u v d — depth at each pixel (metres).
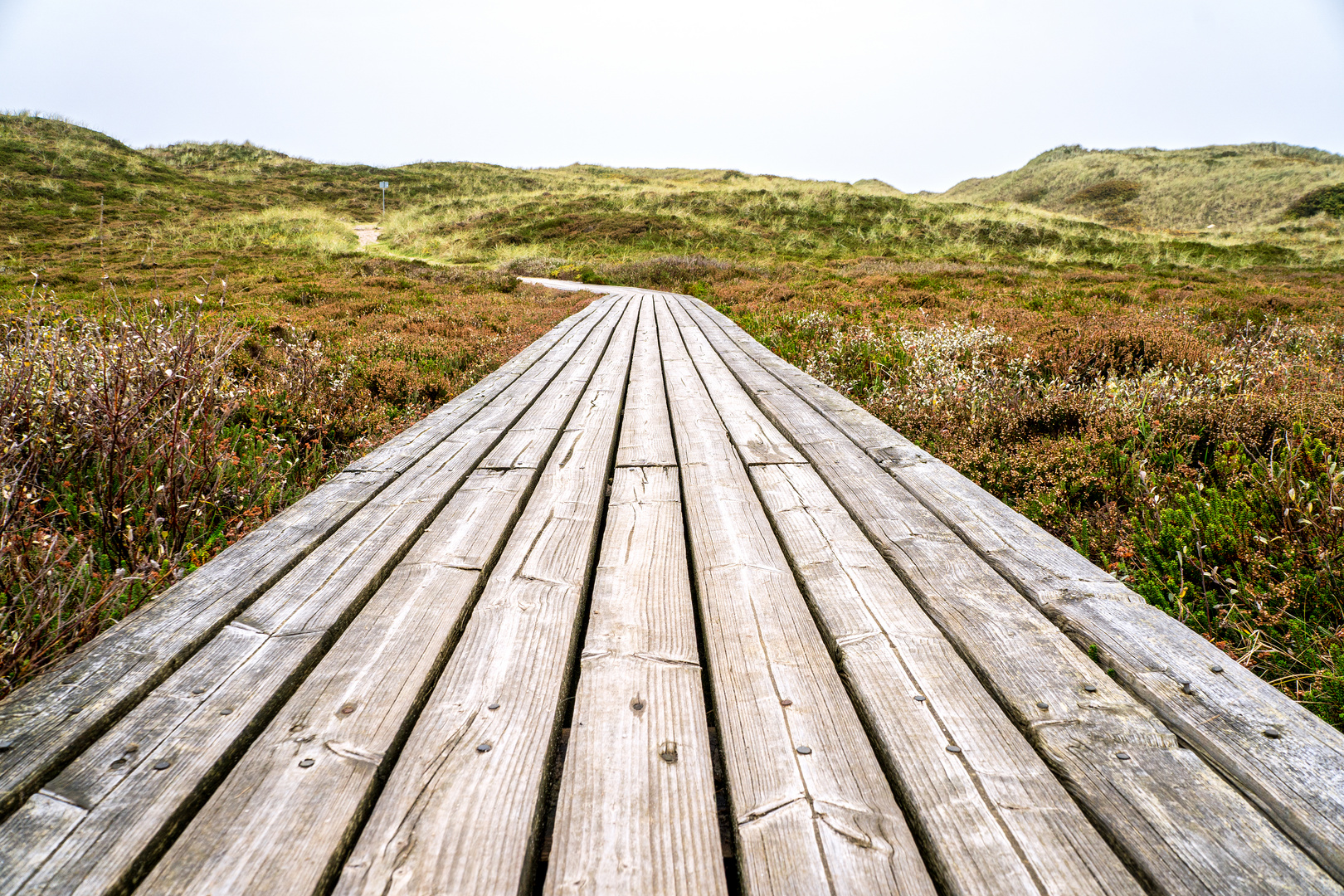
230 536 2.84
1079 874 1.02
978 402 4.70
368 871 1.04
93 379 3.46
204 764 1.23
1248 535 2.61
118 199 35.44
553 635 1.72
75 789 1.17
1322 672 1.93
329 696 1.44
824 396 4.60
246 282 15.95
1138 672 1.47
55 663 1.87
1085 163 93.31
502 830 1.11
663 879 1.04
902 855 1.06
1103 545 2.91
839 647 1.64
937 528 2.34
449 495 2.76
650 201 43.72
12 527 2.27
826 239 35.41
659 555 2.22
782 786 1.21
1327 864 1.01
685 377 5.62
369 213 47.78
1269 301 12.74
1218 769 1.21
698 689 1.50
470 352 7.97
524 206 43.78
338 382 5.67
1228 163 79.00
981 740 1.31
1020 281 18.00
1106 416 4.18
